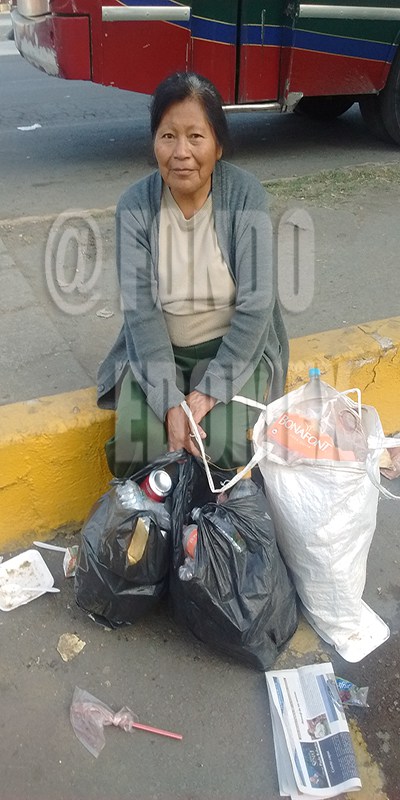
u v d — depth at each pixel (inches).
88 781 68.2
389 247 165.9
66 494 93.7
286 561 81.0
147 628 83.2
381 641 81.7
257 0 194.2
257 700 75.7
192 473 80.0
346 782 67.1
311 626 83.8
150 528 74.7
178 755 70.6
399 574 91.5
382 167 220.7
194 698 75.9
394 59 225.8
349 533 75.8
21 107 300.7
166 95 74.2
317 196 197.0
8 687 76.7
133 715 74.0
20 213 183.5
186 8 187.6
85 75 194.2
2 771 68.9
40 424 89.1
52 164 227.1
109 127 269.9
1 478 88.8
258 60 203.0
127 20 186.7
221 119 76.4
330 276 151.0
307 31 202.1
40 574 89.0
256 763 70.0
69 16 186.1
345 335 110.0
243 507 76.9
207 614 73.5
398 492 104.7
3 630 82.7
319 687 75.7
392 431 115.5
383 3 207.8
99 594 78.2
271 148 247.8
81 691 75.8
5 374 113.9
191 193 79.0
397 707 75.2
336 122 282.5
